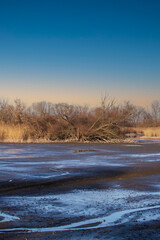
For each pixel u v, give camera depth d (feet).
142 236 20.47
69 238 20.16
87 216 25.18
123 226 22.59
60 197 32.32
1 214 25.77
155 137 159.53
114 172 49.39
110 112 132.05
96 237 20.33
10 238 20.15
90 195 33.35
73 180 42.50
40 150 87.15
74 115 131.54
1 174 46.85
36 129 131.23
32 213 26.11
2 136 123.95
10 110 142.51
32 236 20.56
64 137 129.18
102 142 122.31
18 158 68.23
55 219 24.39
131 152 82.53
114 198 31.78
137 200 30.83
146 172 49.47
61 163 60.03
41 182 40.88
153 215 25.38
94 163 60.18
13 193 34.40
